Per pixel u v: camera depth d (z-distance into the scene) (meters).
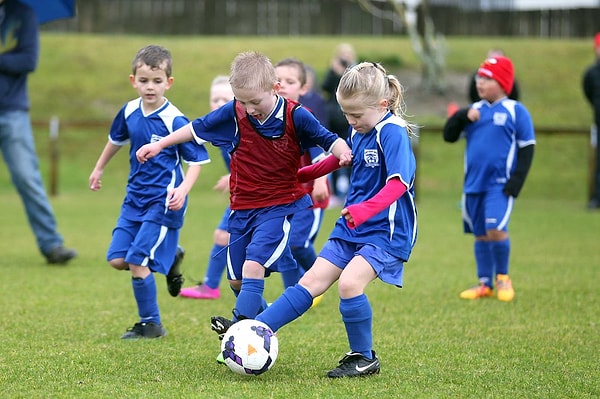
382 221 9.70
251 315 10.34
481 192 15.24
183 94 43.41
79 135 40.53
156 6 61.94
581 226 25.86
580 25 59.78
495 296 15.39
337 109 28.36
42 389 9.12
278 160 10.50
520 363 10.54
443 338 11.95
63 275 17.02
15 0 18.12
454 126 15.50
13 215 27.78
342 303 9.62
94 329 12.27
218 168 37.94
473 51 51.19
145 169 11.94
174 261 12.76
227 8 61.78
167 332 12.22
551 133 31.50
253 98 9.98
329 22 61.31
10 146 18.05
